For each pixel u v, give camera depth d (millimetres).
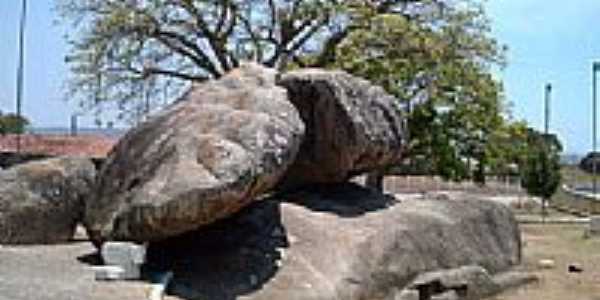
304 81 15836
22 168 15953
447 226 17328
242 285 13289
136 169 13680
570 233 32562
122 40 32719
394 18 29922
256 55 32438
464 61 30625
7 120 55375
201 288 13016
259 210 15102
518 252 20000
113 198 13828
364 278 14414
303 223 15055
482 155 30562
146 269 13352
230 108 13859
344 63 29500
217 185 12250
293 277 13664
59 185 15875
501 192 53500
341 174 16531
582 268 20969
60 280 12328
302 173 16547
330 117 15938
